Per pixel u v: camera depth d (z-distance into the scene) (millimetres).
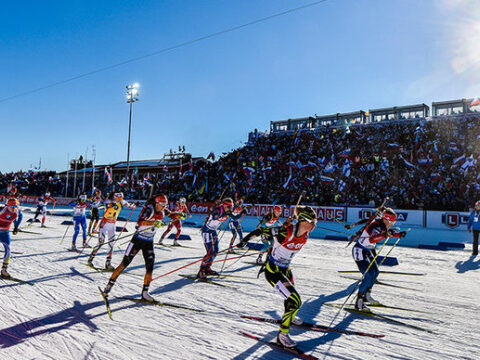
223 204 6770
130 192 35500
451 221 18188
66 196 42156
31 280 6105
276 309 4789
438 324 4312
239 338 3773
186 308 4766
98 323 4148
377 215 5023
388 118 29156
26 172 49219
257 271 7312
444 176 22516
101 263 7773
